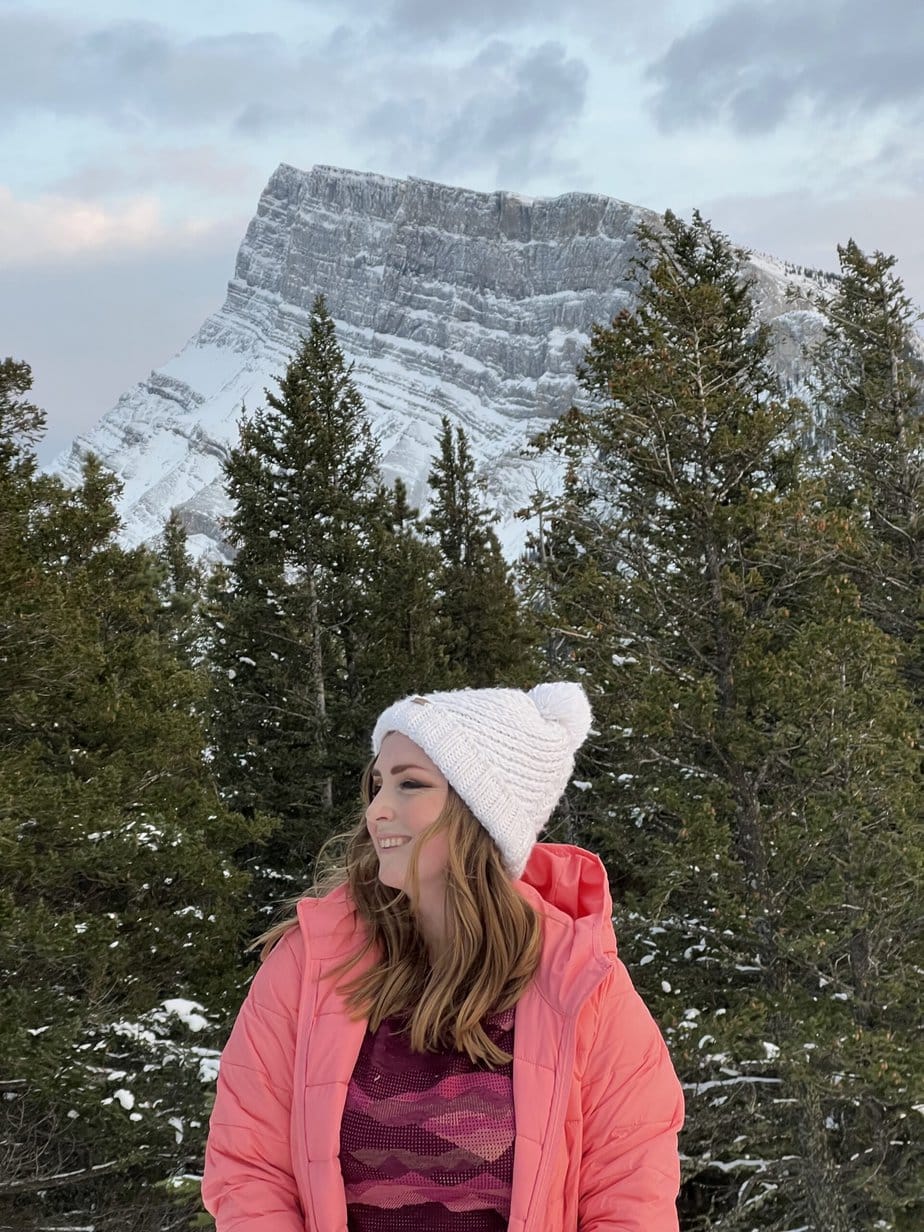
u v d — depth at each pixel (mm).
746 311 17422
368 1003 1555
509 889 1583
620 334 13117
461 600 22922
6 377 13164
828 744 10055
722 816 11023
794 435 14227
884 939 10383
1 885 9953
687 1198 12328
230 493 20453
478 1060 1510
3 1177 8906
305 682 20297
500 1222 1438
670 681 10703
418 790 1585
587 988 1493
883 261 19828
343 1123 1479
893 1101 8867
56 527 14836
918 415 19500
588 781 12320
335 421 20969
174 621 28969
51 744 12742
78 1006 9109
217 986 11219
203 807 13562
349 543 20016
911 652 15508
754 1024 9188
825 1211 9391
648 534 12375
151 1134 8703
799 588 12648
